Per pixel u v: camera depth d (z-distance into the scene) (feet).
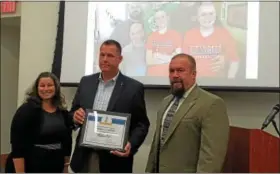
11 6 13.52
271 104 9.99
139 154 11.11
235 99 10.31
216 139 6.68
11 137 8.09
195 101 7.04
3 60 15.62
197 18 10.44
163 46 10.73
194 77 7.28
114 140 7.76
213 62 10.18
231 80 10.00
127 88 8.16
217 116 6.81
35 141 8.08
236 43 10.01
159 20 10.82
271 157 7.11
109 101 8.13
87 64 11.52
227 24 10.13
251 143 7.05
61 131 8.29
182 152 6.93
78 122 8.01
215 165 6.56
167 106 7.55
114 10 11.33
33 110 8.04
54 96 8.41
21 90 12.75
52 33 12.45
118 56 8.18
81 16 11.66
